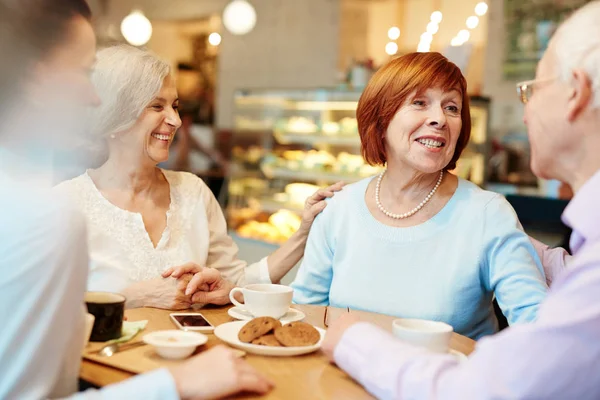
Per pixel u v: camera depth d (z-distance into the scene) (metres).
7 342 1.03
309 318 1.80
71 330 1.11
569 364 1.03
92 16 1.17
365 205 2.08
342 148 4.73
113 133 2.02
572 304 1.05
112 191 2.14
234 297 1.93
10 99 1.07
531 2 5.98
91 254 2.04
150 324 1.68
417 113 1.91
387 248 1.97
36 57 1.08
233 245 2.40
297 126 4.96
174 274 1.90
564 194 5.68
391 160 2.03
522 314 1.75
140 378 1.15
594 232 1.10
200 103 8.84
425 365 1.20
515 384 1.06
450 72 1.94
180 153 7.42
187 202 2.27
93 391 1.12
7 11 1.05
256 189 5.27
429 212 1.98
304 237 2.27
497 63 6.23
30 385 1.06
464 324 1.91
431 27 3.73
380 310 1.93
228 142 8.32
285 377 1.33
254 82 8.30
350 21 7.39
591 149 1.20
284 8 7.95
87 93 1.15
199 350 1.46
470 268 1.88
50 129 1.12
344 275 2.02
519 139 6.04
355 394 1.26
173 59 9.05
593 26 1.17
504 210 1.92
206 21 8.74
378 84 1.99
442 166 1.94
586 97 1.17
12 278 1.03
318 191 2.22
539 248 2.03
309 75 7.75
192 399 1.16
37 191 1.08
